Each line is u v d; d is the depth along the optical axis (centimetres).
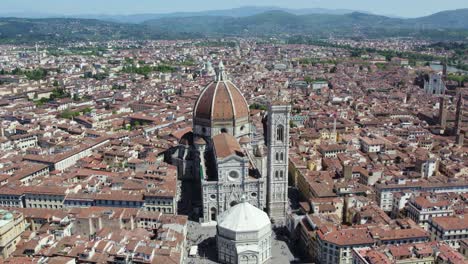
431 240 19762
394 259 16262
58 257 16375
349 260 17612
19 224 18800
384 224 19238
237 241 17862
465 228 18800
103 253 17050
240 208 18525
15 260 16288
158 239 18488
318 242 18262
